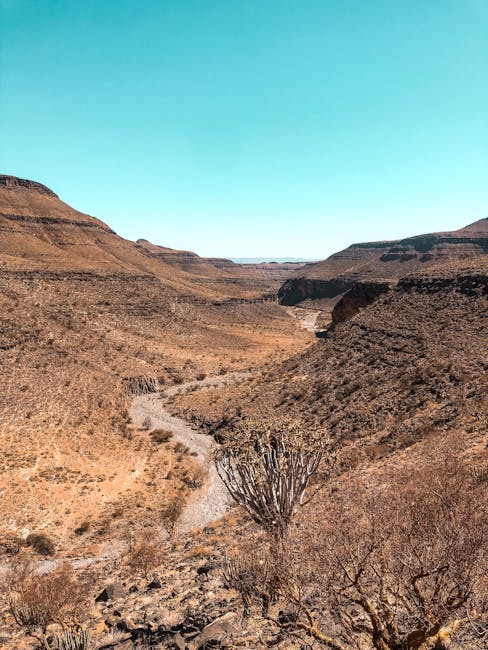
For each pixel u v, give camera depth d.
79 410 48.03
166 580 12.01
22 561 22.56
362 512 6.23
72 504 30.52
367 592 5.73
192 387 62.44
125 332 84.62
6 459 34.75
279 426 10.22
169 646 6.22
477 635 4.39
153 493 33.25
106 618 8.92
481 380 28.69
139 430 47.78
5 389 48.03
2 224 150.25
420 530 5.14
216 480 35.19
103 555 23.52
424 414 27.70
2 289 79.44
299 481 9.48
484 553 4.50
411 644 4.32
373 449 24.62
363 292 80.44
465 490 7.31
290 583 6.21
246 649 5.61
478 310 42.97
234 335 109.25
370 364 42.84
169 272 191.88
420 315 48.56
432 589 4.88
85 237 176.62
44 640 7.80
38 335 64.38
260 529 16.97
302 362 55.31
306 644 5.36
